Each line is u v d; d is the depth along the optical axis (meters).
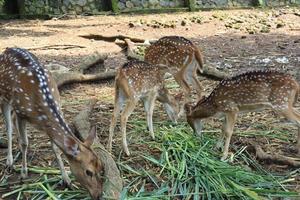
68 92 9.50
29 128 7.63
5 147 7.09
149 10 17.89
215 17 16.97
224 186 5.90
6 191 5.98
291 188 6.02
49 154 6.83
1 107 6.31
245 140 7.14
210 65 11.27
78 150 5.28
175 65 8.59
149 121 7.14
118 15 17.56
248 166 6.51
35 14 17.17
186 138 6.97
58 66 10.45
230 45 13.41
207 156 6.55
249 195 5.67
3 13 17.16
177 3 18.25
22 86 5.86
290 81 6.59
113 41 14.05
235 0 18.64
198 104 6.93
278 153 6.83
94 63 10.69
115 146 6.99
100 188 5.29
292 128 7.58
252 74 6.66
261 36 14.48
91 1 17.80
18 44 13.52
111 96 9.23
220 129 7.52
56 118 5.61
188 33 15.05
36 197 5.81
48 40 14.05
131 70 6.77
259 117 8.02
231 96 6.62
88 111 7.96
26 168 6.19
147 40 13.38
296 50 12.68
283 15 17.33
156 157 6.70
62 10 17.52
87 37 14.37
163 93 7.32
